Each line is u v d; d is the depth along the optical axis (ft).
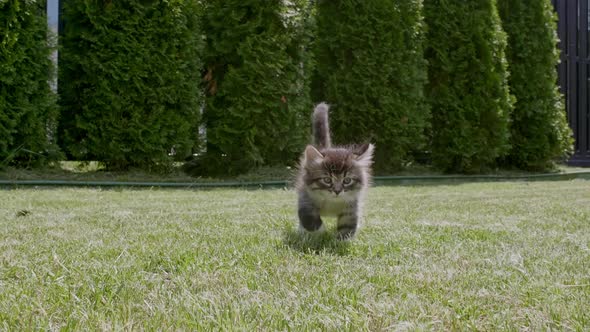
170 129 29.37
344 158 11.27
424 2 39.93
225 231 11.66
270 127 31.68
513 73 44.42
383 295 6.36
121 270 7.39
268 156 33.04
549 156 45.91
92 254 8.68
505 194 24.57
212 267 7.75
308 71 33.40
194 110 30.22
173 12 29.17
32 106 26.25
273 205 18.20
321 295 6.26
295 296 6.15
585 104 64.85
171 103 29.43
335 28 35.88
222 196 21.89
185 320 5.17
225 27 31.24
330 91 35.53
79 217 14.08
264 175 32.22
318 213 11.28
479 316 5.52
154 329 4.88
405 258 8.81
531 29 44.78
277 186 29.27
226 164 31.37
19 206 16.66
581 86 64.54
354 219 11.21
